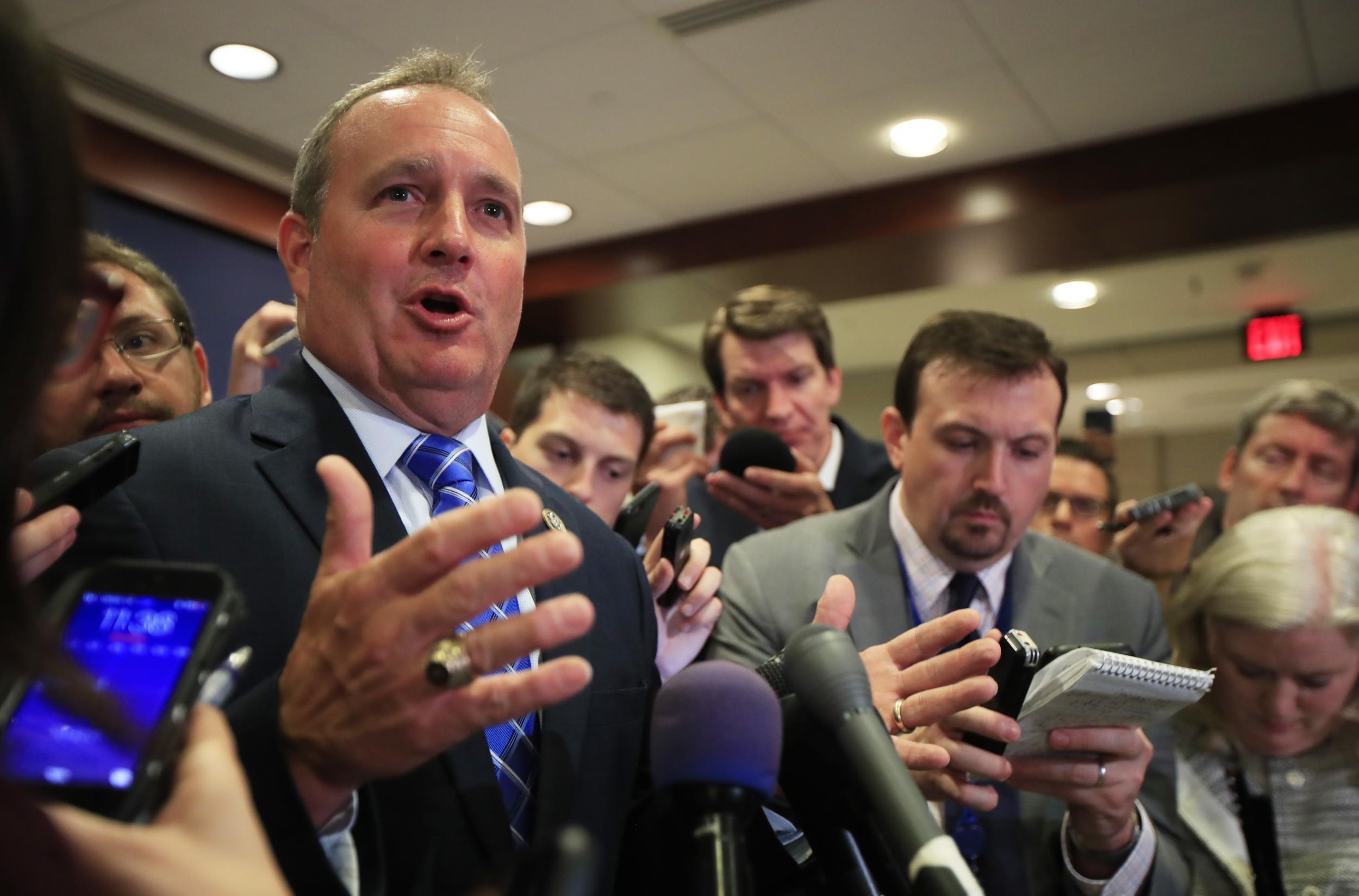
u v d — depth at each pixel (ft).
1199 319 23.38
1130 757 4.06
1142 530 7.53
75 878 1.30
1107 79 11.21
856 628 5.40
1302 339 20.83
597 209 15.03
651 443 8.78
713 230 15.43
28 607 1.33
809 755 2.52
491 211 3.59
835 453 9.53
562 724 3.29
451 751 2.96
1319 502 9.23
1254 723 5.27
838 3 9.61
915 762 3.35
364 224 3.41
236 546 2.99
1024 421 5.20
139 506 2.94
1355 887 4.96
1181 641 5.68
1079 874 4.65
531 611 2.03
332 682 2.10
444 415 3.49
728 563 6.02
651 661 3.88
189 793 1.60
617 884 3.36
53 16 9.82
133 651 1.85
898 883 2.44
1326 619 5.02
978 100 11.68
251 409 3.38
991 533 5.27
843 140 12.74
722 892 2.01
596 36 10.16
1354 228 13.66
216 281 13.52
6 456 1.26
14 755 1.64
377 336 3.38
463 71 3.78
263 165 13.47
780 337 9.07
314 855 2.15
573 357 7.77
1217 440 35.53
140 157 12.51
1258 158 11.94
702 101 11.61
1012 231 13.88
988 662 3.31
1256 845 5.21
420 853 2.82
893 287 16.52
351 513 2.21
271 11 9.70
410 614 1.99
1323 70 11.01
